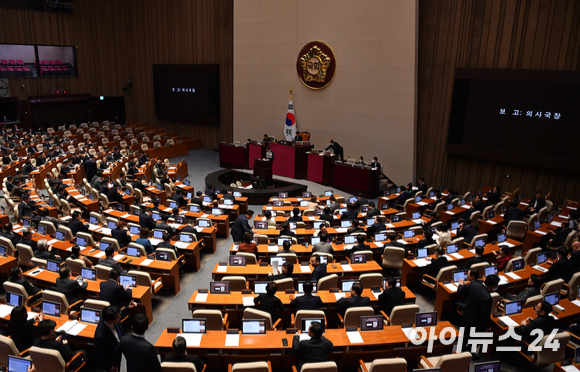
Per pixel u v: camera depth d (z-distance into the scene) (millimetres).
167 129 31156
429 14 17734
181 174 21281
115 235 10430
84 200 14516
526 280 8867
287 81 22188
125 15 30578
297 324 6590
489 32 16250
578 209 13547
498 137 16281
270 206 14516
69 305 7523
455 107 17219
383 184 19125
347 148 20812
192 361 5539
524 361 7199
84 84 30953
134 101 32375
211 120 27188
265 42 22531
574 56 14406
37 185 17984
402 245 10055
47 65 32406
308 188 19141
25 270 10414
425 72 18297
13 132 26562
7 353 5898
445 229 10531
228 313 7773
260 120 23781
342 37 19797
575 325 7109
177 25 28047
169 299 9445
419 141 19016
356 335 6469
